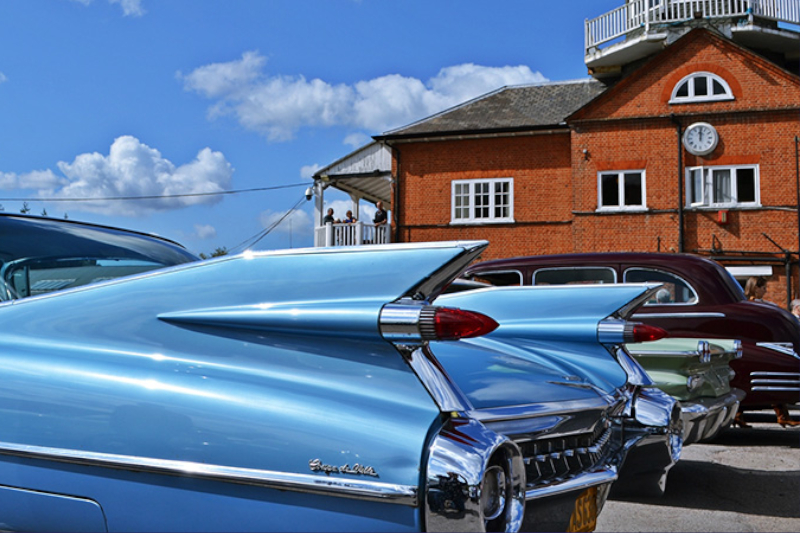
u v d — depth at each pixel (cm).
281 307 179
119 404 179
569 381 245
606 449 247
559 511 212
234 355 180
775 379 622
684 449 607
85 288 207
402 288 171
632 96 2059
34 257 269
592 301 300
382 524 157
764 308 646
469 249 169
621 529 362
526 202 2164
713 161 2006
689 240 2009
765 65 1984
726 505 415
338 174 2373
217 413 170
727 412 492
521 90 2416
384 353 170
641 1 2327
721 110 2000
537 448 210
